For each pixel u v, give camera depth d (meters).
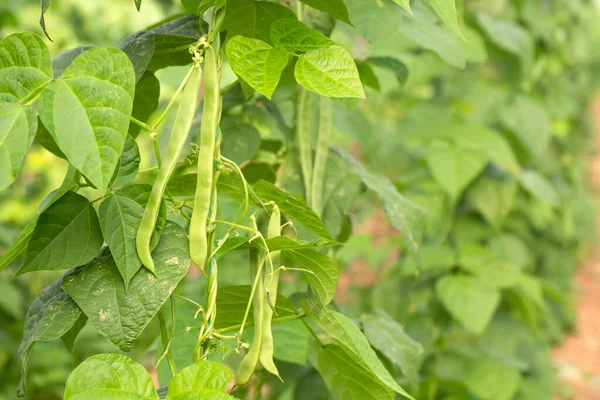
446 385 2.17
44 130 1.04
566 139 3.69
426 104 2.61
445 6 0.98
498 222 2.31
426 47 1.33
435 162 2.14
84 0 3.28
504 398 2.11
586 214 4.25
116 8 3.37
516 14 2.66
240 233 1.34
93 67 0.94
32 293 2.79
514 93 2.54
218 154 1.04
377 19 1.22
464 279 2.01
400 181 2.38
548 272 3.79
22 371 1.02
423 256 2.09
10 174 0.91
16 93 0.94
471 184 2.34
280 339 1.33
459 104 2.51
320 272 1.07
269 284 1.05
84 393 0.94
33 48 0.94
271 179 1.37
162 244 1.01
